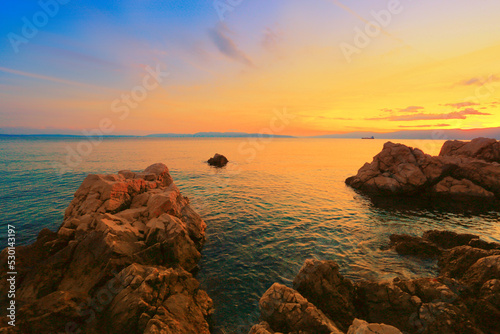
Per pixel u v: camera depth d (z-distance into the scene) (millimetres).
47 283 12203
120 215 17938
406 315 10305
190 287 12633
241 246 19062
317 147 166000
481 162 33188
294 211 27609
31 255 14602
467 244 17328
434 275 14664
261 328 9672
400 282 11812
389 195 34906
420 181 33156
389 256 17156
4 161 64125
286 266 16172
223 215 26016
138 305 10289
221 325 11352
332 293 11570
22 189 35594
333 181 45688
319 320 9469
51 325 9727
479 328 9430
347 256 17266
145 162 68125
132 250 14781
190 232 19000
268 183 43594
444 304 10156
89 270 12984
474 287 11141
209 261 16859
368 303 11297
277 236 20844
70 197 31734
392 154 38031
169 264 14828
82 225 16453
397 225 23406
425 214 26891
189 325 10320
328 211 27734
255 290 13812
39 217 24609
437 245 18141
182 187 39875
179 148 131500
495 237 20672
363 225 23422
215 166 64750
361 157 92562
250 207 29000
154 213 18531
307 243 19453
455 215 26562
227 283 14414
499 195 31281
